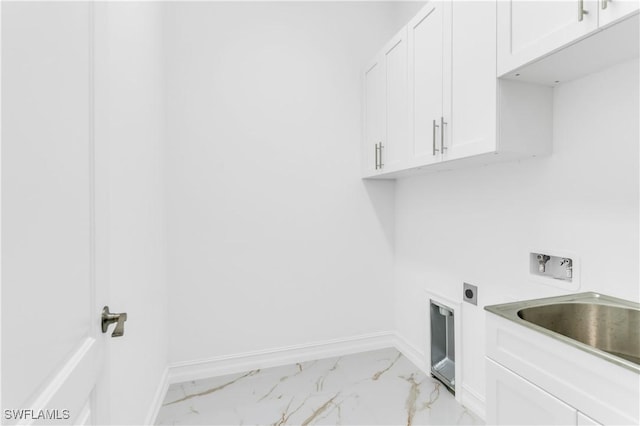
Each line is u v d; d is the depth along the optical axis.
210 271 2.29
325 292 2.56
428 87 1.74
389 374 2.28
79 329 0.72
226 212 2.32
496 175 1.70
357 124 2.62
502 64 1.26
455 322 1.97
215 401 1.98
